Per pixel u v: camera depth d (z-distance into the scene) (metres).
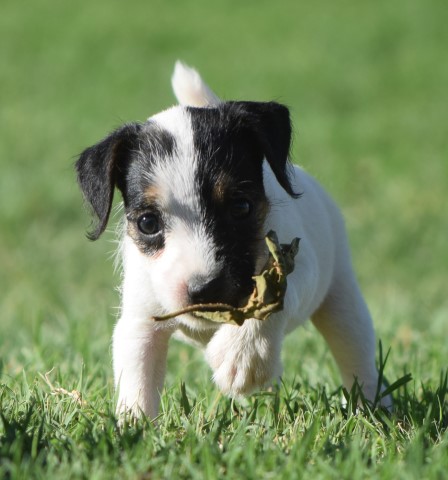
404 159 27.88
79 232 23.25
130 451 6.74
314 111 32.66
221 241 7.61
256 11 43.31
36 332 11.76
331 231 9.64
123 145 8.32
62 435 7.23
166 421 7.76
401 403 8.94
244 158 7.98
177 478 6.36
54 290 18.34
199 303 7.37
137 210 7.97
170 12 43.66
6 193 25.59
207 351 8.17
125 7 44.41
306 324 10.35
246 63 37.16
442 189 25.23
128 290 8.45
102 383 9.40
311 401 8.79
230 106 8.38
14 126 31.84
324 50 38.31
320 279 9.23
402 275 19.45
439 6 41.97
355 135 30.19
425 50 37.94
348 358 9.79
